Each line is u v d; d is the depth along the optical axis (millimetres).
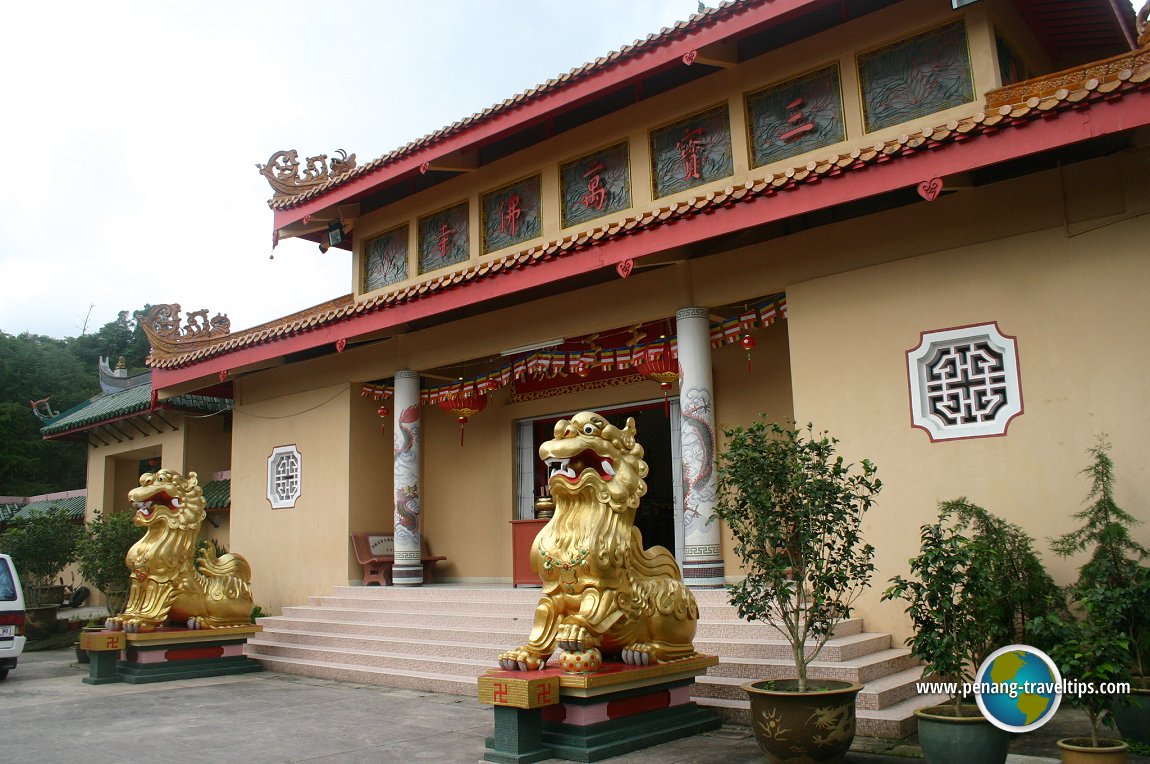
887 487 8859
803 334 9680
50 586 17656
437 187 14672
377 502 14430
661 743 6840
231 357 14438
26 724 8367
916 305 8969
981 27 9742
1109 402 7820
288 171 15719
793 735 5789
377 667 10758
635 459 7223
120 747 7285
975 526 7820
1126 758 5195
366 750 6973
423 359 13414
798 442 6441
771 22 10164
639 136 12289
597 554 6730
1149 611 6328
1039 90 8203
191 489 11945
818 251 9719
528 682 6262
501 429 14586
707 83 11695
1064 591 7492
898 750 6406
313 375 15023
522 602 11211
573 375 13930
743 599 6340
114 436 22219
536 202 13375
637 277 11141
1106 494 7359
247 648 12555
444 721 8117
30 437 36125
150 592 11453
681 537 12570
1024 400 8242
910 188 9336
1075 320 8086
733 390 12062
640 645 6887
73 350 51625
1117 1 10367
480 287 11141
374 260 15586
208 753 6996
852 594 8914
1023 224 8477
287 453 15289
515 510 14227
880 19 10398
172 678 11102
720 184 11383
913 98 10117
